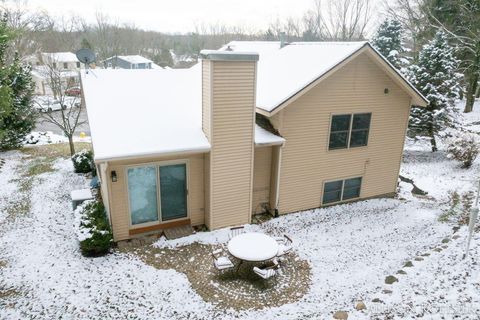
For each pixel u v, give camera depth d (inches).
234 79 349.1
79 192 423.2
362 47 398.6
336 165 466.3
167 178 375.2
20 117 724.0
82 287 294.7
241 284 306.8
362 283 305.7
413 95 465.1
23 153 700.7
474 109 1121.4
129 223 370.3
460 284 275.1
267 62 530.0
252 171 394.6
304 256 353.1
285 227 416.8
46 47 1398.9
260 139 390.3
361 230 414.0
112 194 350.6
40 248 352.2
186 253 351.9
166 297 287.0
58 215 426.0
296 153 430.3
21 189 504.4
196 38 2723.9
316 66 413.1
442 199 509.7
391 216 455.5
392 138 496.4
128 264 330.3
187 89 453.7
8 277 304.5
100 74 455.8
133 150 333.1
